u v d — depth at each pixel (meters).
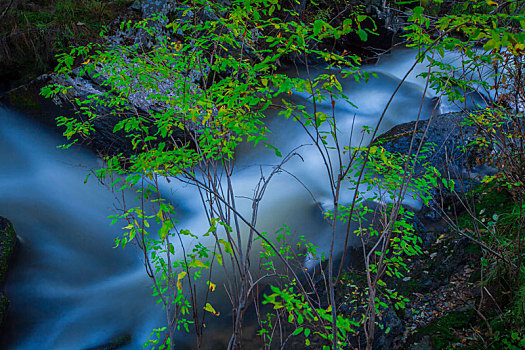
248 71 2.42
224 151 2.14
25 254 4.85
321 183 6.16
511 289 3.00
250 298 4.29
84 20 6.69
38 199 5.58
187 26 2.69
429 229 4.52
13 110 6.13
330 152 6.75
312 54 8.28
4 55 6.30
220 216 2.25
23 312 4.34
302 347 3.57
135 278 4.89
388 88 8.43
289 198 5.86
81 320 4.37
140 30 5.98
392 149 5.48
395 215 1.94
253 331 3.94
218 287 4.52
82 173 6.03
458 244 4.07
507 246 3.12
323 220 5.30
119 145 5.98
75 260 5.03
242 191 6.12
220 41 2.55
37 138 6.16
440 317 3.46
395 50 10.22
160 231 1.89
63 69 2.71
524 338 2.82
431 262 4.07
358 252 4.47
